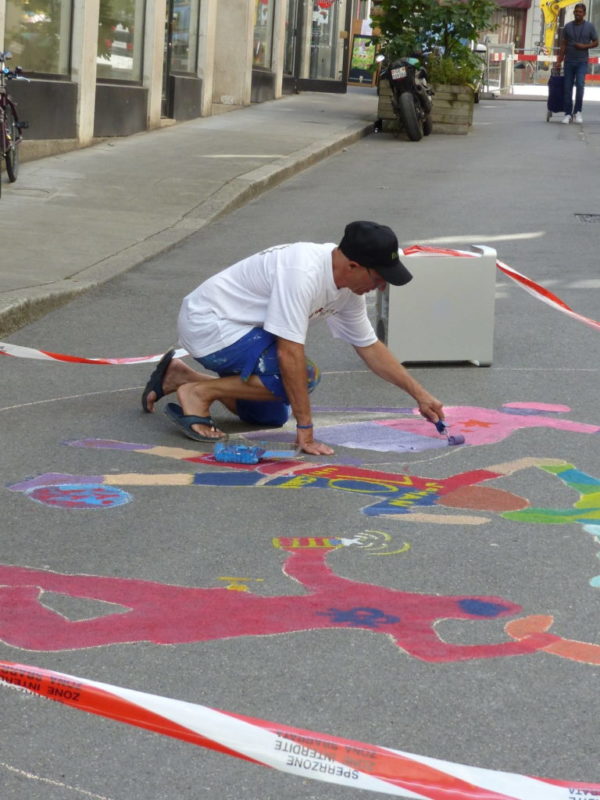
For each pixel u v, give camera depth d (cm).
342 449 527
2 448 520
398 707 304
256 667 321
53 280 865
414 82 1908
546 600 369
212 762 277
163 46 1822
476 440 543
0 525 425
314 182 1459
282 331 505
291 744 246
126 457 511
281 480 482
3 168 1315
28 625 342
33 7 1452
